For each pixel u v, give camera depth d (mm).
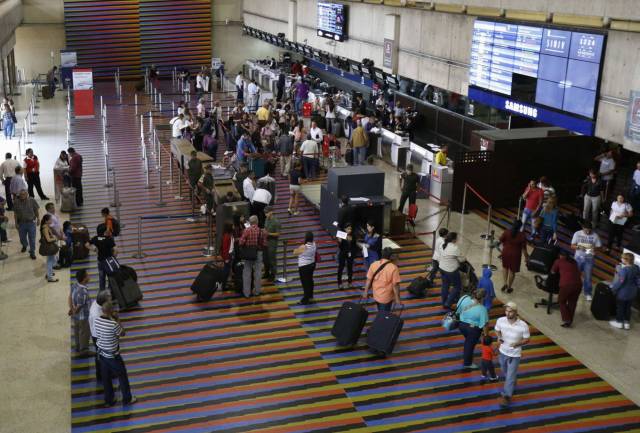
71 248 14094
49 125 27547
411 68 21406
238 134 22828
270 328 11797
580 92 14008
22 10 37031
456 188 17609
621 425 9344
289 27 32750
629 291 11641
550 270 12609
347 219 14531
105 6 38594
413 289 12914
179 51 40812
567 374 10523
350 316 11203
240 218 13336
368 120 22719
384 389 10062
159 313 12266
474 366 10688
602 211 17172
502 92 16609
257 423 9250
